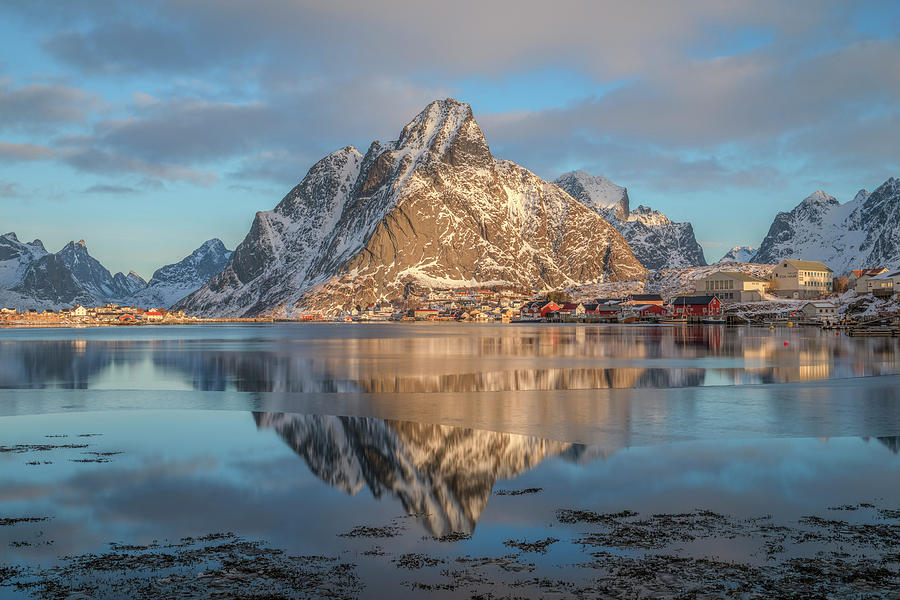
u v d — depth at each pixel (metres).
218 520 21.44
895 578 16.58
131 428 38.09
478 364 80.75
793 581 16.45
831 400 46.56
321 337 177.00
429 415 41.91
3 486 25.33
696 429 36.22
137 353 106.62
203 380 64.31
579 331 196.25
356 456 30.48
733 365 74.69
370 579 16.88
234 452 31.44
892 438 33.47
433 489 24.88
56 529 20.58
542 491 24.39
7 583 16.64
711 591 15.99
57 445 33.16
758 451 30.73
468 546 19.08
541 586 16.36
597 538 19.47
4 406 47.38
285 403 48.19
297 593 16.09
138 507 22.78
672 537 19.44
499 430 36.62
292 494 24.33
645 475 26.50
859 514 21.33
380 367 77.75
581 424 38.06
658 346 112.44
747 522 20.64
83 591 16.19
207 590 16.28
